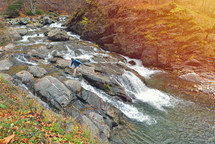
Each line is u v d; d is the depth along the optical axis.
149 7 17.34
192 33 14.91
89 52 16.02
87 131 5.22
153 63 15.70
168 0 18.95
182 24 15.42
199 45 14.12
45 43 16.48
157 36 15.72
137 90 11.19
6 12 31.47
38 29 24.59
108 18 19.48
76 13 24.83
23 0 35.94
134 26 17.17
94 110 7.65
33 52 12.66
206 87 11.35
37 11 36.88
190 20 15.38
